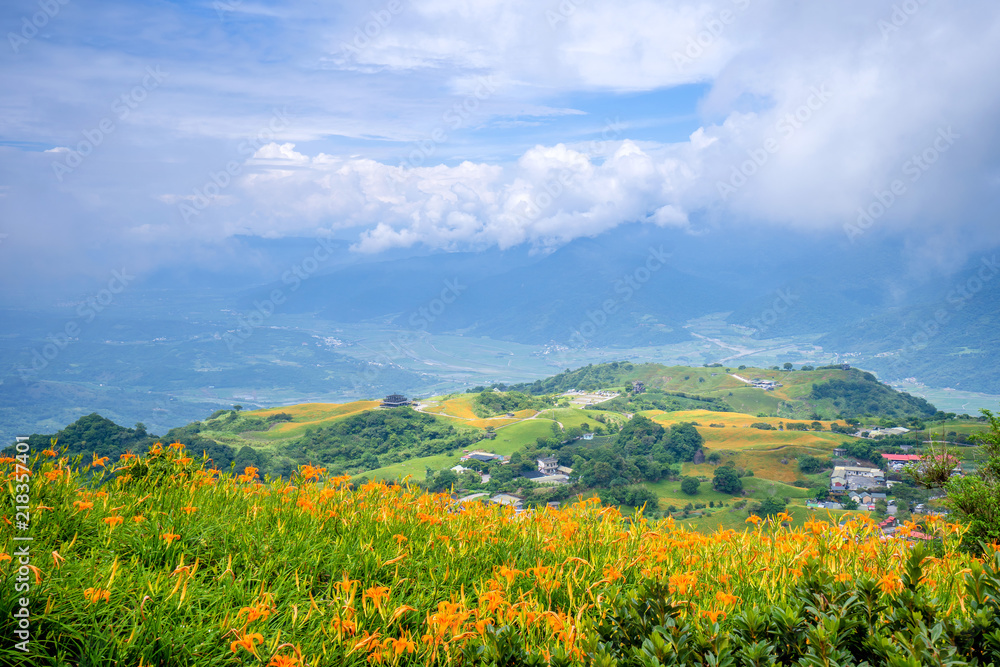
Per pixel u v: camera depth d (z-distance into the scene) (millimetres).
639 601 3648
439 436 135250
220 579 4676
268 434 130250
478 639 3531
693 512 72938
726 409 186250
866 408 184875
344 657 3791
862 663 2961
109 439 67625
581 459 105812
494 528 6750
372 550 5473
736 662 3252
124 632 3824
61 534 5117
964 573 3727
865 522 6562
